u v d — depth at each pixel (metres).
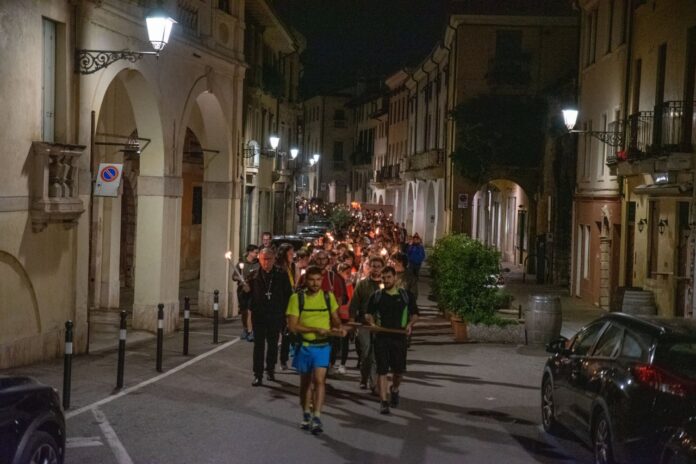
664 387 7.95
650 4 23.44
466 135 42.50
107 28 16.11
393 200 77.50
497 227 50.47
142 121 18.77
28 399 6.91
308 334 10.50
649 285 22.55
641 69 24.45
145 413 11.12
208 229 23.70
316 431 10.35
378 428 10.88
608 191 27.67
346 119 101.50
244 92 33.62
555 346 10.76
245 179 33.84
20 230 13.41
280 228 45.38
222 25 22.83
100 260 23.77
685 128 19.88
